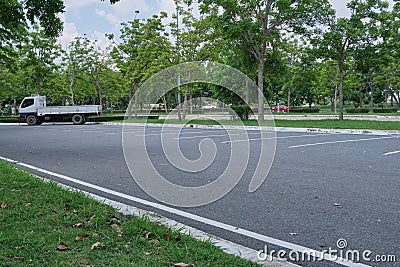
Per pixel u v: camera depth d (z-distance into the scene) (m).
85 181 7.03
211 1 21.14
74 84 41.12
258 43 21.83
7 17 10.09
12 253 3.38
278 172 7.50
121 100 57.12
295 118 28.52
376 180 6.64
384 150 10.56
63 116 31.56
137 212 4.75
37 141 15.67
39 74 34.41
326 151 10.55
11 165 8.18
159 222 4.29
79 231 3.97
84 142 14.68
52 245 3.59
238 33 20.83
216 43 24.67
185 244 3.64
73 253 3.43
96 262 3.24
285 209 4.97
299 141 13.25
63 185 6.50
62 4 9.89
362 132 16.48
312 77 40.41
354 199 5.40
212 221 4.56
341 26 21.52
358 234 4.01
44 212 4.61
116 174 7.65
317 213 4.76
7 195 5.40
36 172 8.06
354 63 24.05
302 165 8.28
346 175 7.13
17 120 35.84
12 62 24.81
